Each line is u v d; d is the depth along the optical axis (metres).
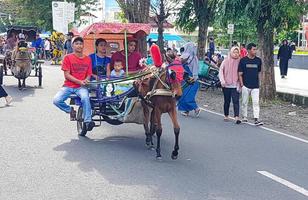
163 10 29.92
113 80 10.47
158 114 9.18
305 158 9.73
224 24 19.14
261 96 19.00
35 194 7.02
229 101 14.10
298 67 39.25
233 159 9.45
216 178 8.09
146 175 8.15
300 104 18.06
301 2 17.30
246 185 7.74
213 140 11.28
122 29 12.20
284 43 28.30
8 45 23.38
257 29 18.84
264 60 18.88
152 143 10.23
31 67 20.61
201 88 22.56
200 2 23.58
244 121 14.04
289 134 12.40
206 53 25.00
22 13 56.19
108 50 13.56
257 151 10.23
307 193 7.43
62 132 11.55
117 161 9.04
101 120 11.05
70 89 11.01
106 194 7.09
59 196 6.95
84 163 8.80
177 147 9.30
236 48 13.80
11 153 9.34
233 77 13.82
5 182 7.54
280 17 17.81
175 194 7.17
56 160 8.95
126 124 12.89
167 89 9.15
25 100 16.64
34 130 11.64
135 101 10.27
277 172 8.59
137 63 11.73
